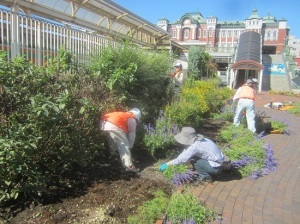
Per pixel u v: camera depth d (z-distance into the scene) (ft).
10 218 10.96
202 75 95.40
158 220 11.69
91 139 16.90
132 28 48.85
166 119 21.35
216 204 13.78
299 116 46.80
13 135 10.89
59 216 11.23
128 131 16.83
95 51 24.29
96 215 11.59
